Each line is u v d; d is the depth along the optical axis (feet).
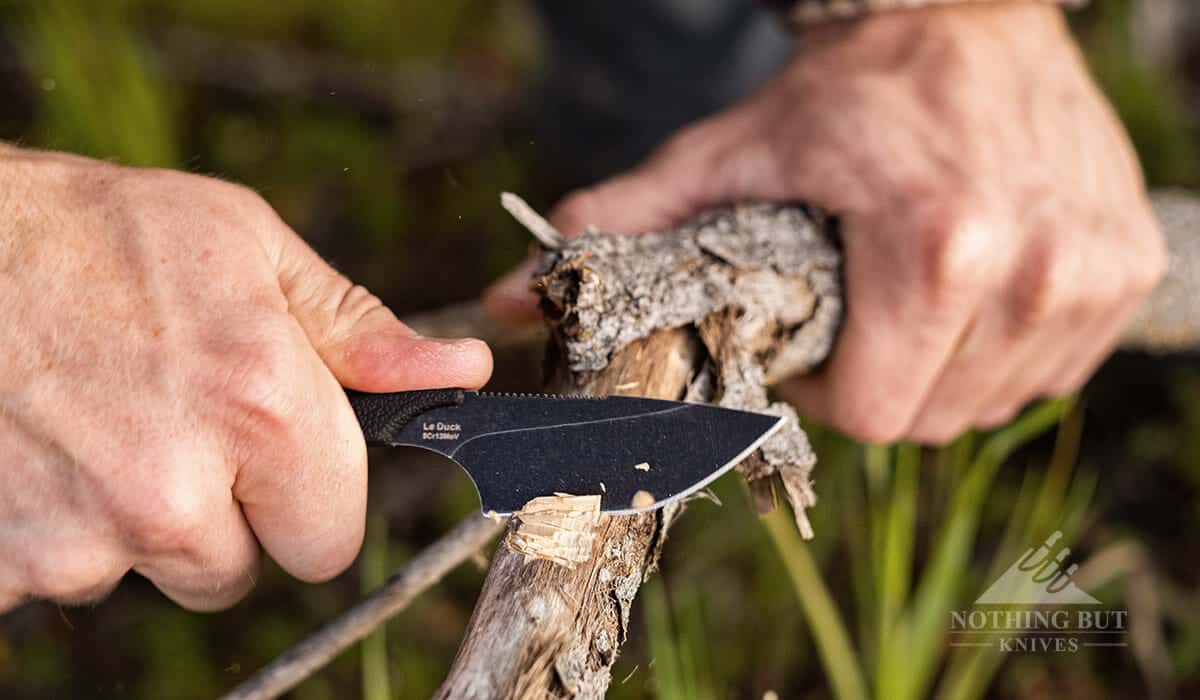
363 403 1.32
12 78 2.65
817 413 1.60
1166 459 2.13
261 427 1.28
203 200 1.31
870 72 1.58
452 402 1.32
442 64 3.21
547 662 1.23
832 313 1.50
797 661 1.86
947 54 1.58
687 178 1.59
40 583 1.28
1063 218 1.51
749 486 1.40
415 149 2.92
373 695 1.53
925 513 2.00
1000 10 1.63
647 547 1.33
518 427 1.32
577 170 2.81
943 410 1.61
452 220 2.72
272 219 1.34
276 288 1.31
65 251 1.28
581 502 1.29
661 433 1.32
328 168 2.76
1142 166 2.71
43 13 2.14
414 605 1.92
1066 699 1.84
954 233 1.45
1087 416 2.21
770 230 1.50
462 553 1.39
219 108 2.91
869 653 1.78
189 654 1.87
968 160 1.51
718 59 2.44
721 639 1.86
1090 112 1.61
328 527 1.33
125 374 1.26
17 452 1.26
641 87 2.51
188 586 1.34
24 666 1.85
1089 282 1.51
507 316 1.56
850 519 1.86
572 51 2.53
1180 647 1.89
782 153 1.56
